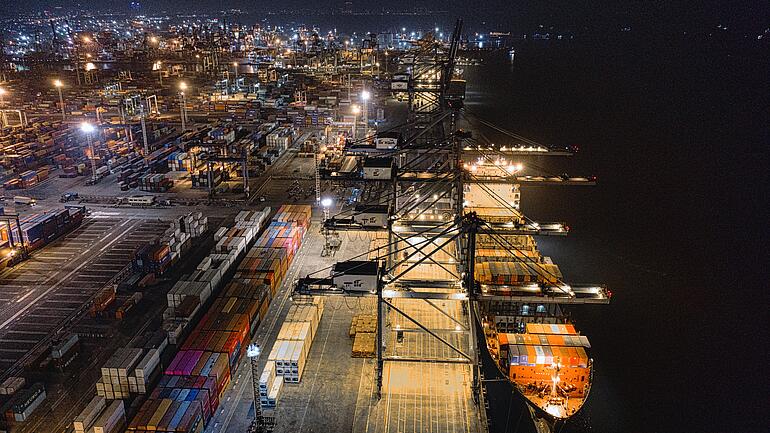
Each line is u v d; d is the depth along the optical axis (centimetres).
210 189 10525
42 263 7762
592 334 7000
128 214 9706
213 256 7344
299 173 12119
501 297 4838
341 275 4759
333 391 5069
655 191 12681
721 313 7581
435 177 6769
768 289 8244
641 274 8669
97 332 6075
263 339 5919
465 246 7200
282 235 7956
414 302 6347
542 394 5300
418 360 4944
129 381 4878
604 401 5809
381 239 8088
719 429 5516
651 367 6397
